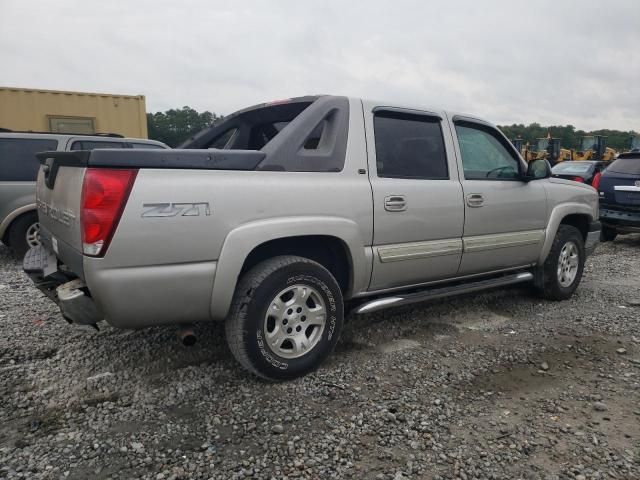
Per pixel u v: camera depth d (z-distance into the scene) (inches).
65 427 106.2
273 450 98.9
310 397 120.7
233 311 121.3
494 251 174.1
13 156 266.1
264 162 122.9
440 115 163.8
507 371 137.0
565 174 545.6
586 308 196.4
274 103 163.0
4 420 108.5
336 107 139.4
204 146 189.3
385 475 92.0
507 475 92.6
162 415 111.4
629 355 148.7
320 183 130.3
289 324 127.4
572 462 96.6
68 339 153.7
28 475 90.2
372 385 127.4
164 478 90.1
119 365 136.3
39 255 146.3
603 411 115.8
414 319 179.8
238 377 130.5
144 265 106.8
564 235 200.8
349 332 165.9
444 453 98.9
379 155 146.1
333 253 141.6
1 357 140.3
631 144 969.5
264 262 125.4
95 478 89.9
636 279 249.0
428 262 155.3
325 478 91.0
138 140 303.6
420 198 150.3
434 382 129.6
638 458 97.9
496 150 181.6
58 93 466.0
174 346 149.3
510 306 197.9
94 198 101.4
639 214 335.6
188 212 109.7
